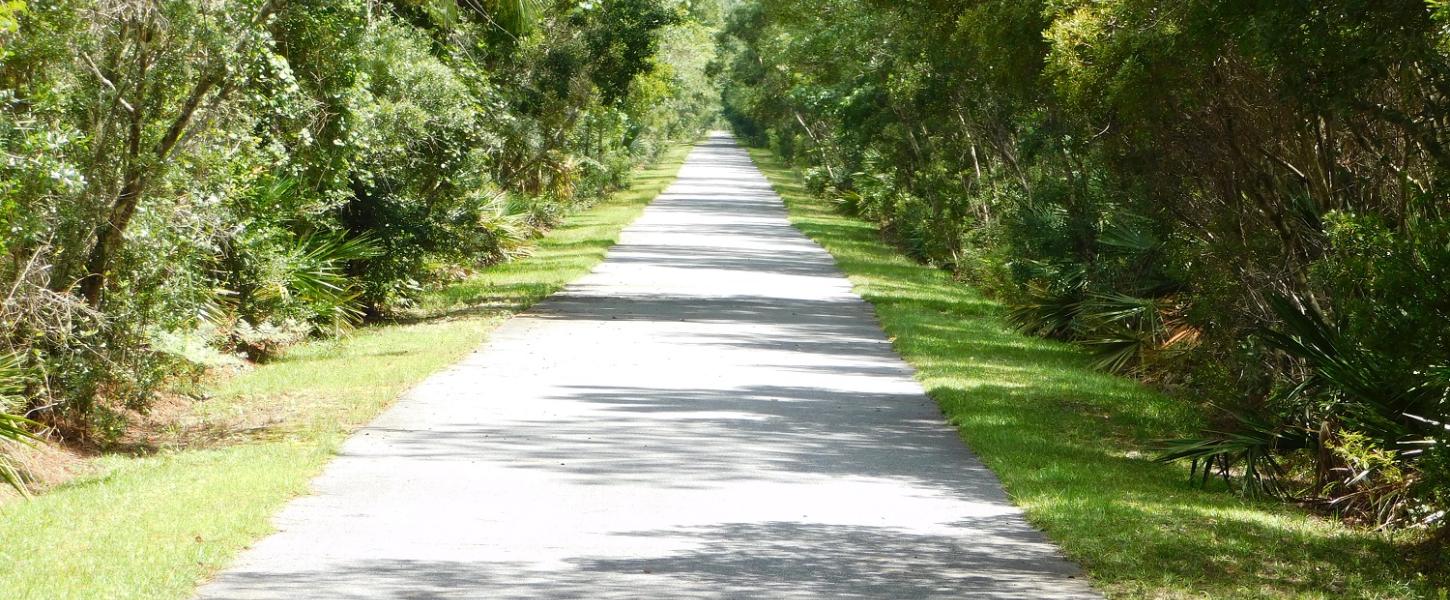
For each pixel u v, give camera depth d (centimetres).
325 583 727
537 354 1742
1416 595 782
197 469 1041
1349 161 1338
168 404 1381
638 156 7494
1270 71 1198
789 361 1756
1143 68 1245
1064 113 1995
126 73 1226
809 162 7381
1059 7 1373
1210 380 1398
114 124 1214
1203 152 1462
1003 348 2003
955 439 1251
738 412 1352
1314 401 1098
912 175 4228
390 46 1955
